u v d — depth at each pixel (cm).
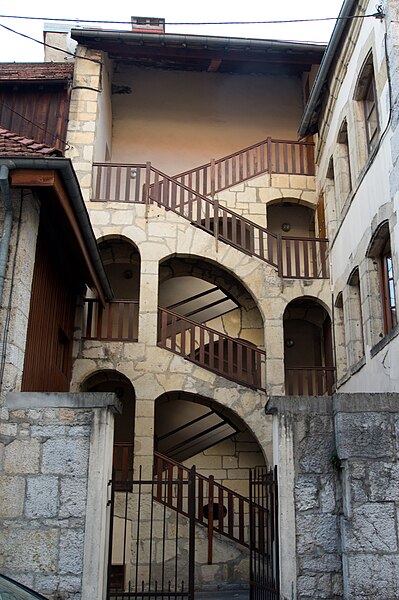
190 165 1759
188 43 1526
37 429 712
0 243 769
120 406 771
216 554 1116
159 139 1777
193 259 1473
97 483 694
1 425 712
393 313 992
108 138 1698
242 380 1288
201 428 1506
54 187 752
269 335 1335
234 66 1794
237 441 1466
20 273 768
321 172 1452
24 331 781
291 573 653
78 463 702
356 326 1171
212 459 1452
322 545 663
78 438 709
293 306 1571
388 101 915
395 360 877
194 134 1792
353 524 650
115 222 1388
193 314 1506
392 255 900
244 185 1517
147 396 1261
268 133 1808
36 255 893
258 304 1359
